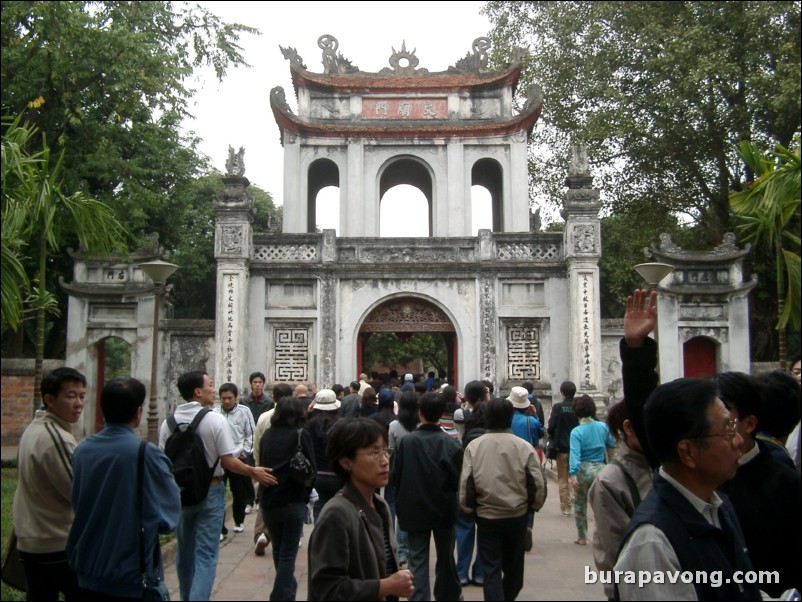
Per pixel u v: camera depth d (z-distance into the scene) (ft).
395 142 78.38
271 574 29.12
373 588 12.75
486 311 65.10
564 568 29.25
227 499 44.34
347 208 76.74
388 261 65.92
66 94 65.67
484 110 79.66
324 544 13.17
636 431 14.40
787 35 75.51
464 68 81.76
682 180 88.43
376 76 81.20
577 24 84.48
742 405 15.17
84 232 38.24
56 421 19.02
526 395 36.42
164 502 16.70
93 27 66.33
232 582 27.86
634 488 15.05
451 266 65.41
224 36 76.48
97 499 16.34
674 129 79.77
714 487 11.10
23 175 35.01
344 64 81.97
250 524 39.73
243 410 34.37
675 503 10.84
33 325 93.15
